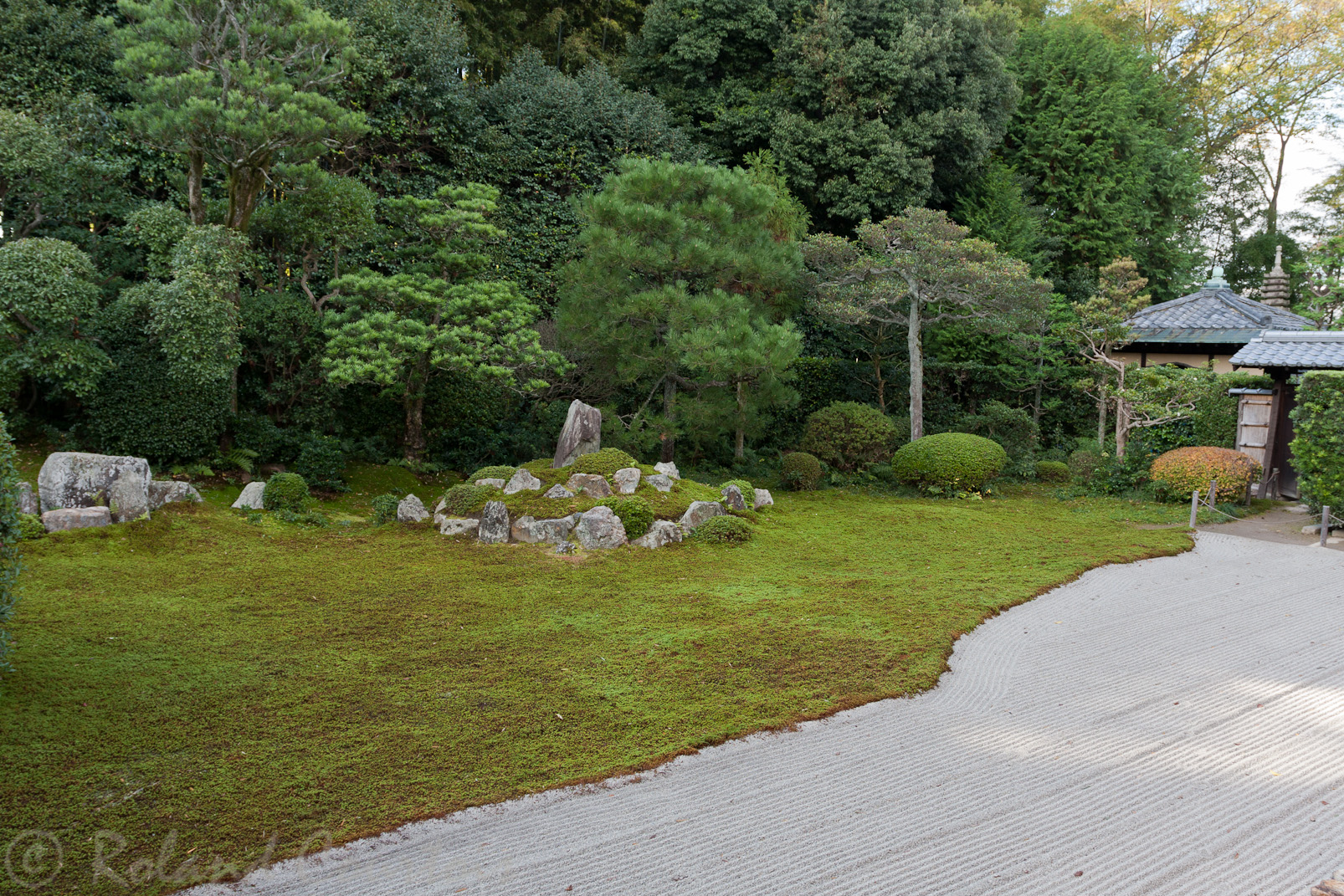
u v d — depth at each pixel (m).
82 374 10.38
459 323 12.88
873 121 19.62
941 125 19.95
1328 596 8.75
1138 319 20.80
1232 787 4.70
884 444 16.73
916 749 5.14
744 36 20.62
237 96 10.71
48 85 12.51
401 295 12.34
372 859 3.87
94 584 8.02
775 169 19.39
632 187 14.04
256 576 8.61
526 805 4.38
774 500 14.14
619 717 5.48
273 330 12.50
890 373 19.78
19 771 4.47
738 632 7.22
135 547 9.23
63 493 9.70
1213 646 7.15
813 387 19.22
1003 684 6.25
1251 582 9.31
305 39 11.42
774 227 16.53
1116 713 5.72
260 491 11.16
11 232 11.76
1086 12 31.70
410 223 14.49
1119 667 6.63
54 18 12.48
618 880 3.75
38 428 11.69
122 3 10.78
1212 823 4.32
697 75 20.81
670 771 4.80
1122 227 23.25
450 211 13.09
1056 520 12.97
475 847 4.00
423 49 15.71
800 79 19.95
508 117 17.36
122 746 4.81
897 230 16.05
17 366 10.12
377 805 4.32
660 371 14.28
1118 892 3.73
